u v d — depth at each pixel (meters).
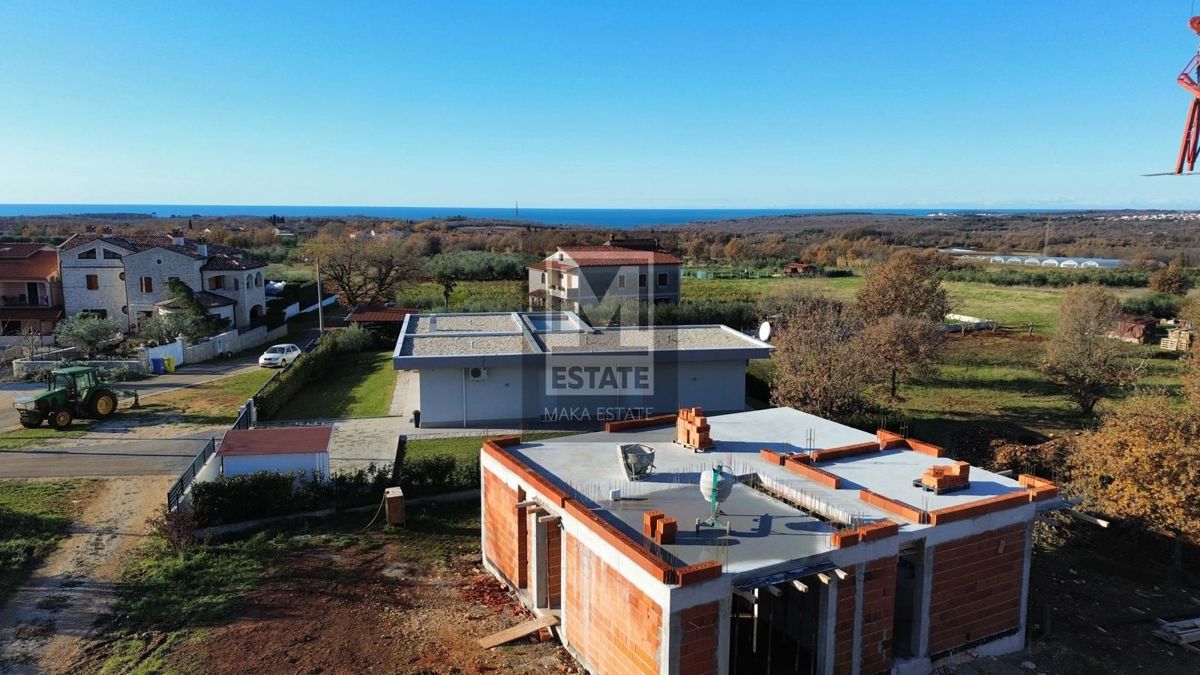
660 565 10.36
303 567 16.67
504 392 28.75
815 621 12.71
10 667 12.67
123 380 35.81
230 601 14.97
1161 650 14.26
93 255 47.22
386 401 32.22
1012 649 13.85
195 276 48.00
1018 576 13.69
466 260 76.38
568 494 13.76
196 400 31.98
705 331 34.34
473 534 18.86
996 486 14.41
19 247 53.19
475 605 15.16
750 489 14.25
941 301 41.16
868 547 11.73
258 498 19.03
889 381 34.03
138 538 18.12
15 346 41.53
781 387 27.03
